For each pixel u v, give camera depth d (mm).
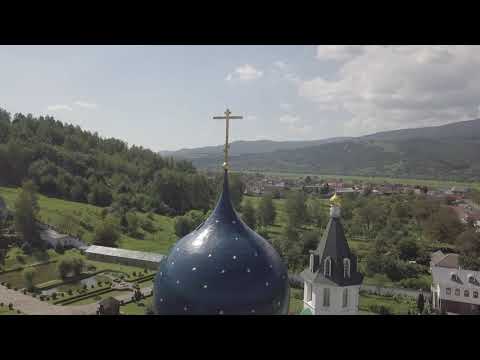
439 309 77250
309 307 37312
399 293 86812
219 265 25188
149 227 142500
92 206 154375
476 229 133000
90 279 88625
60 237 111062
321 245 37219
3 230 112625
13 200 140500
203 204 182625
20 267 93500
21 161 170500
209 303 24562
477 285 76062
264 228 143750
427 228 135625
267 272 25875
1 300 72688
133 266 100312
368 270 96500
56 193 163625
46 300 73562
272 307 25547
